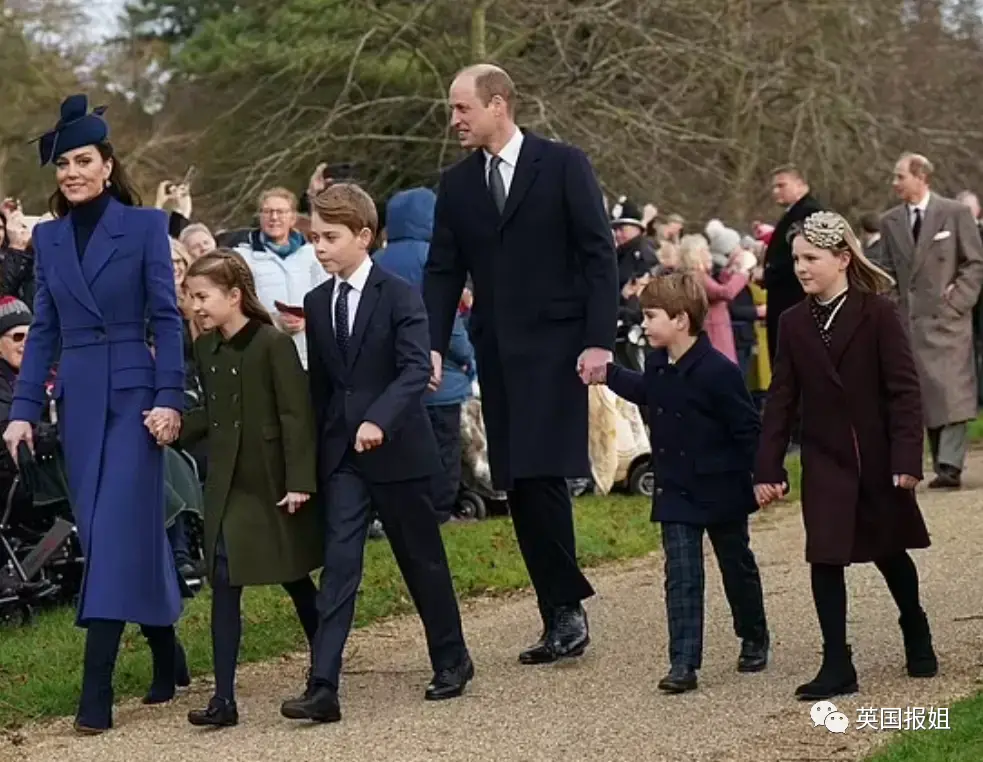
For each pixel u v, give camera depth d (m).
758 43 22.86
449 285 7.48
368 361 6.70
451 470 9.90
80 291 6.67
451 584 6.87
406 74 21.45
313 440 6.67
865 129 24.66
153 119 27.98
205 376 6.79
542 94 20.22
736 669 7.08
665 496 6.91
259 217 10.03
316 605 6.73
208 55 23.73
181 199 11.76
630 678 7.01
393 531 6.79
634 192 20.50
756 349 15.48
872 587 8.54
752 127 23.03
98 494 6.63
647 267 13.91
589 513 11.30
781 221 12.20
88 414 6.67
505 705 6.64
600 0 20.53
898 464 6.48
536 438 7.19
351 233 6.73
